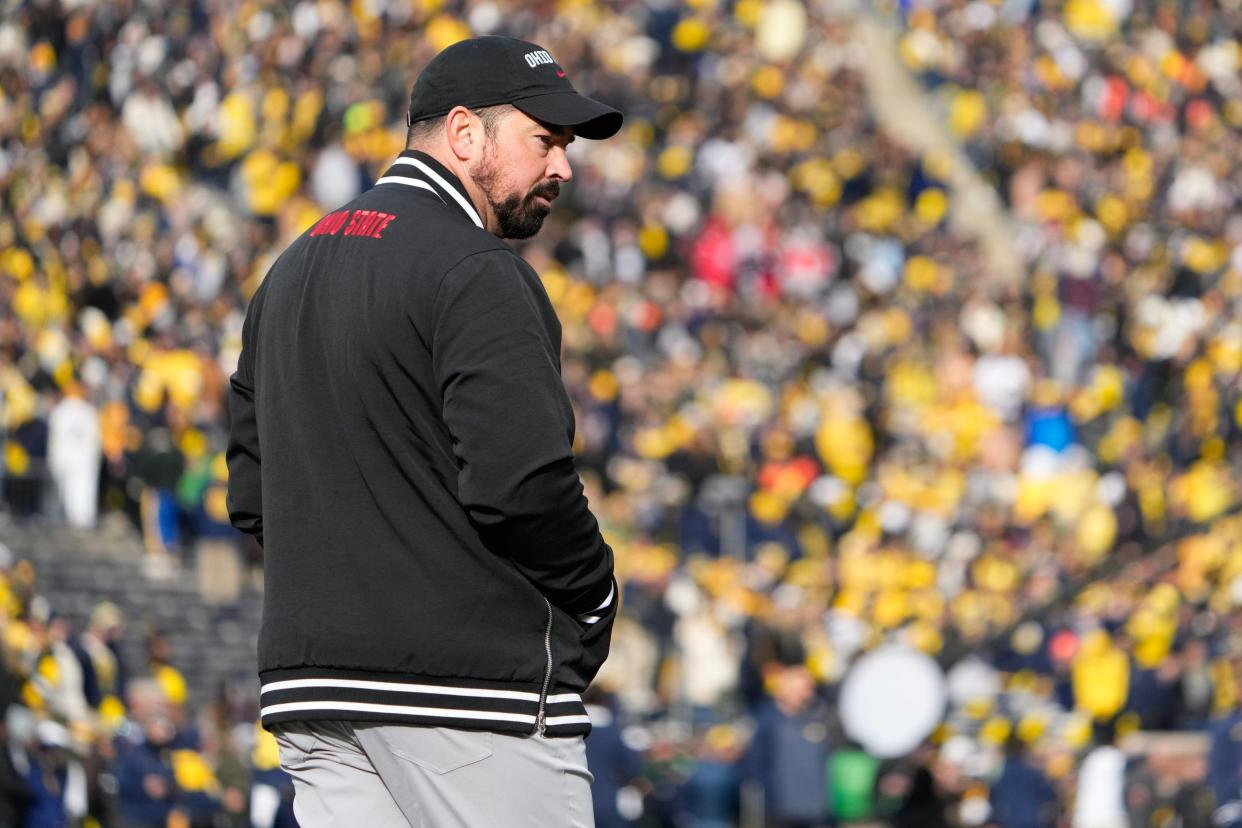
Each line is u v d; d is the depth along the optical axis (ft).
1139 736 190.60
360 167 309.83
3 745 118.42
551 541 39.93
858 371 300.40
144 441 210.38
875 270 337.52
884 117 389.60
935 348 306.14
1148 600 206.28
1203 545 219.20
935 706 165.17
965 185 375.45
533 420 39.50
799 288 331.36
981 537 246.06
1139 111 391.24
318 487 40.93
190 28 314.96
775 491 258.57
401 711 40.09
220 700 143.43
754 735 165.58
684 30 381.40
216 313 245.45
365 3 336.29
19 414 211.82
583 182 333.21
